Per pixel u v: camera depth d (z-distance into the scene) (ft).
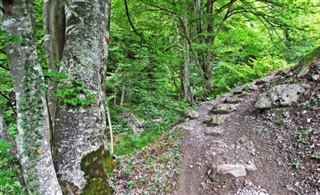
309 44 34.45
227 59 40.19
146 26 35.88
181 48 36.27
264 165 15.31
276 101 19.45
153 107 27.91
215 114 24.71
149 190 15.96
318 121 15.87
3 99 17.65
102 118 17.84
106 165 17.53
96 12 17.58
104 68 18.43
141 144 23.86
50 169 12.12
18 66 11.54
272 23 37.22
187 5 35.70
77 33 16.85
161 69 37.99
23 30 11.54
